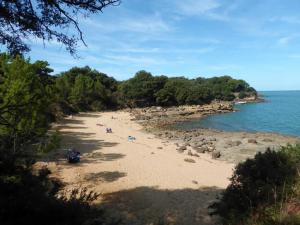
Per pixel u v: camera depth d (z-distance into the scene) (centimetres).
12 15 705
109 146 3834
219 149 4022
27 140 1195
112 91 11288
